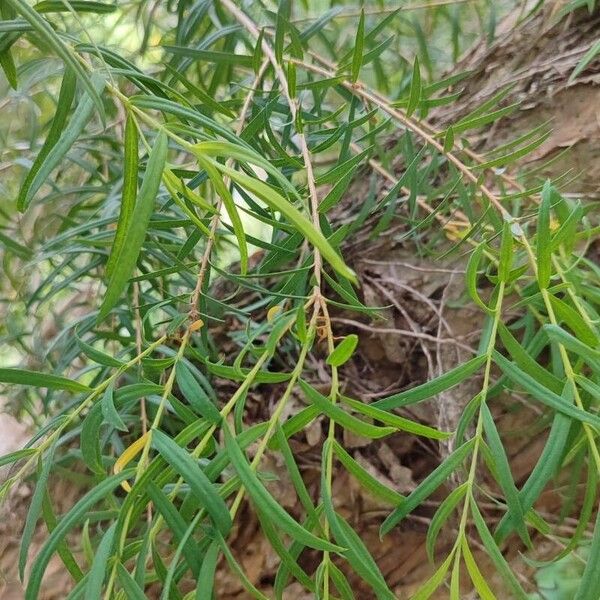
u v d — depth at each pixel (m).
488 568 0.42
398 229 0.50
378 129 0.35
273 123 0.50
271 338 0.23
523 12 0.50
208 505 0.20
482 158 0.39
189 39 0.46
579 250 0.42
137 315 0.41
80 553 0.48
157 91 0.28
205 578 0.19
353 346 0.22
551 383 0.23
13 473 0.50
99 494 0.21
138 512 0.21
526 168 0.46
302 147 0.31
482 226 0.36
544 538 0.41
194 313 0.26
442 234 0.45
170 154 0.57
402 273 0.49
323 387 0.48
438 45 0.72
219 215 0.27
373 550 0.45
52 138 0.22
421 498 0.22
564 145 0.45
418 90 0.34
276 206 0.16
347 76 0.35
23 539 0.23
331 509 0.21
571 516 0.41
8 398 0.56
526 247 0.26
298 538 0.20
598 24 0.46
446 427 0.43
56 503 0.50
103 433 0.43
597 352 0.22
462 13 0.65
